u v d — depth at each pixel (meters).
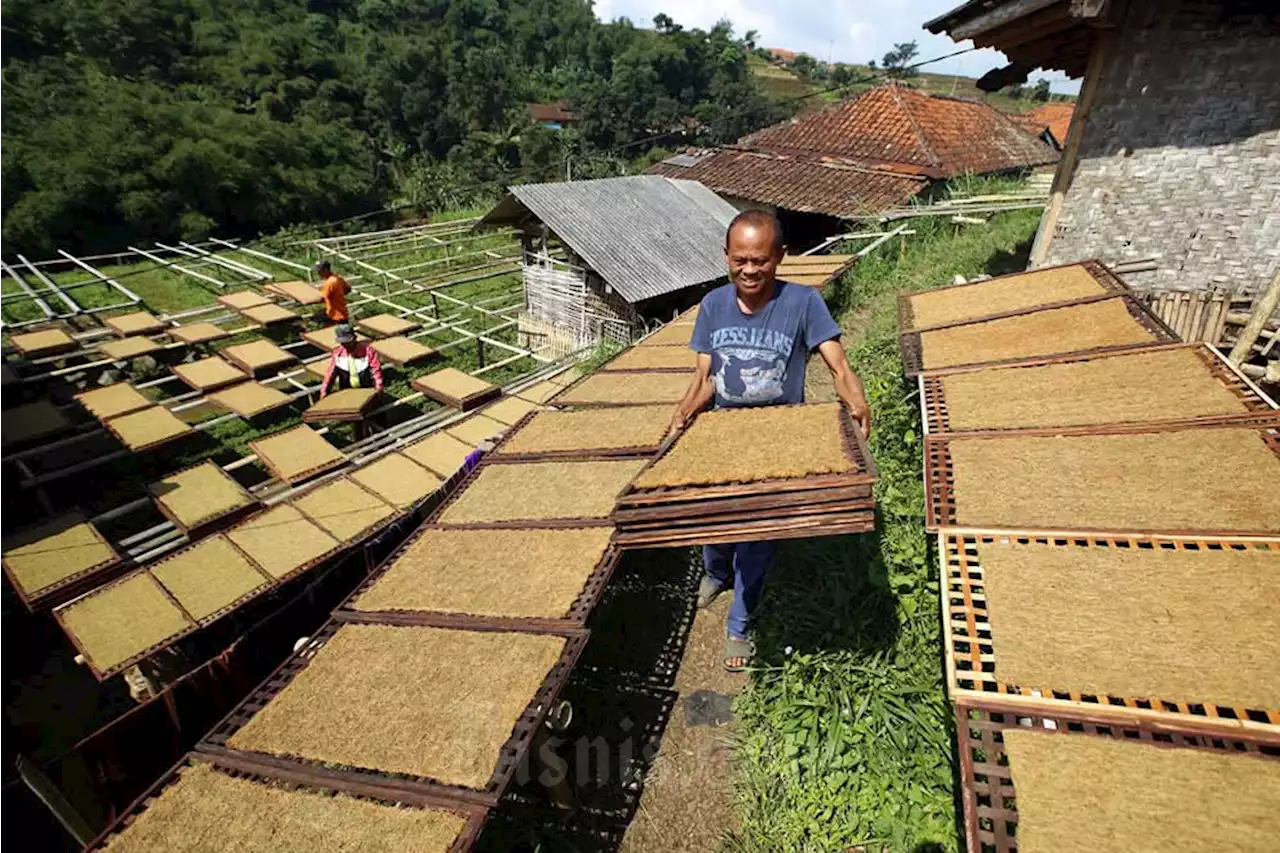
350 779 1.98
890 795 2.52
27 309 15.94
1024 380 3.55
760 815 2.61
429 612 2.64
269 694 2.37
